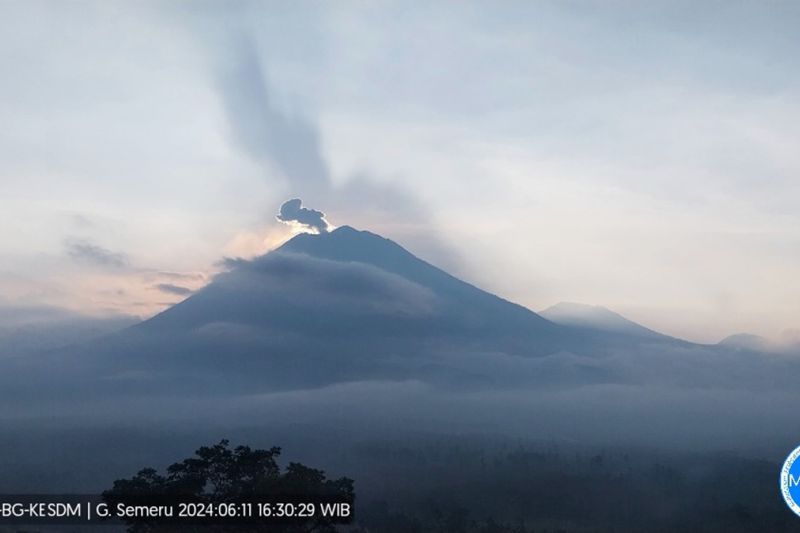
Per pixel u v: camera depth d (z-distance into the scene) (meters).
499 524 51.62
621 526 51.16
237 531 31.50
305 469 32.81
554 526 51.75
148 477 32.88
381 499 56.25
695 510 52.78
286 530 31.47
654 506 54.00
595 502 55.25
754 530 48.28
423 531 50.28
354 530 48.44
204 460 33.06
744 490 54.53
